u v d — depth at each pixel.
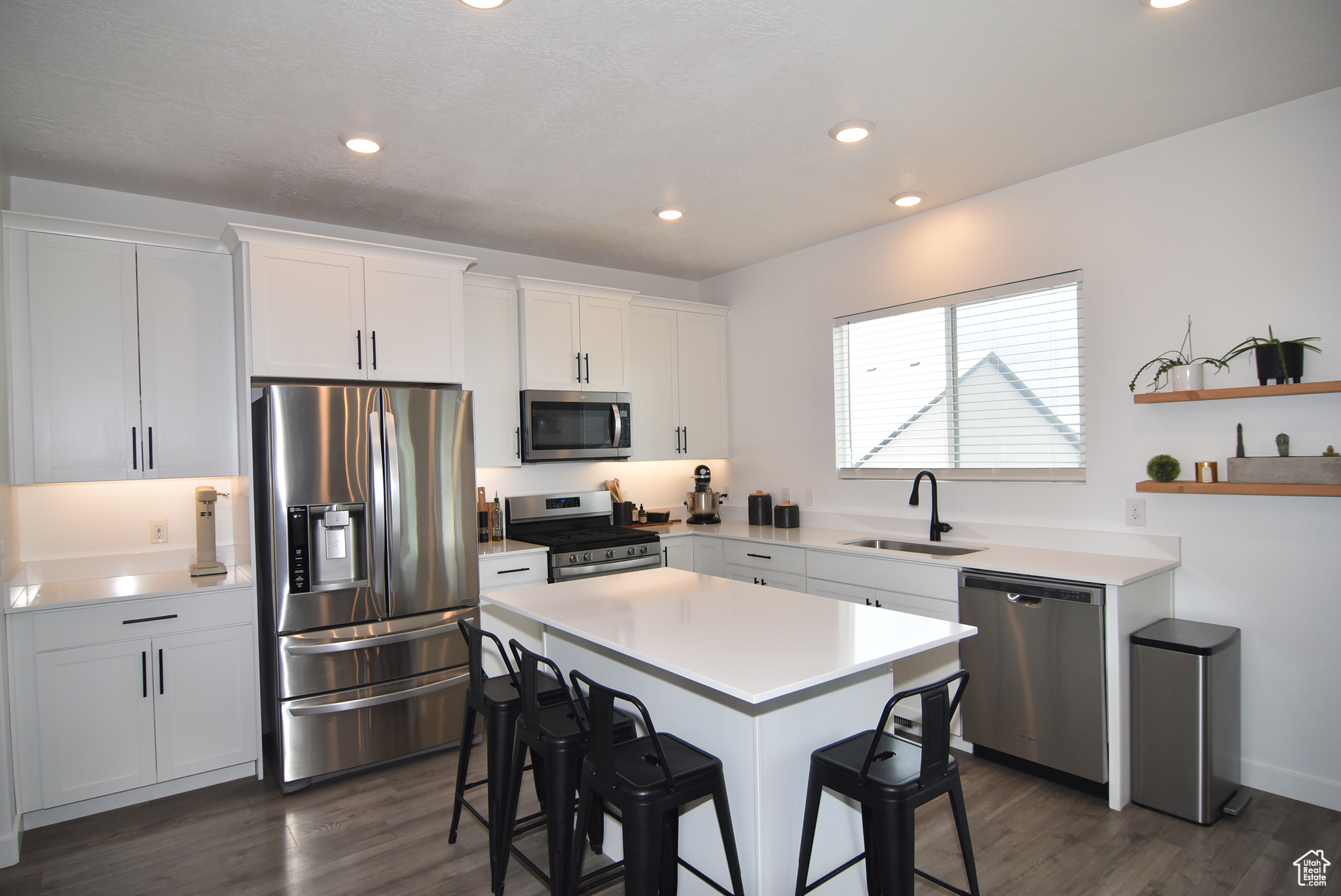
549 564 3.82
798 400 4.56
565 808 1.95
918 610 3.22
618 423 4.29
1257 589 2.74
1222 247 2.81
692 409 4.83
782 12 1.99
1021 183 3.41
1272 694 2.70
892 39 2.14
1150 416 3.02
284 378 3.12
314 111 2.48
